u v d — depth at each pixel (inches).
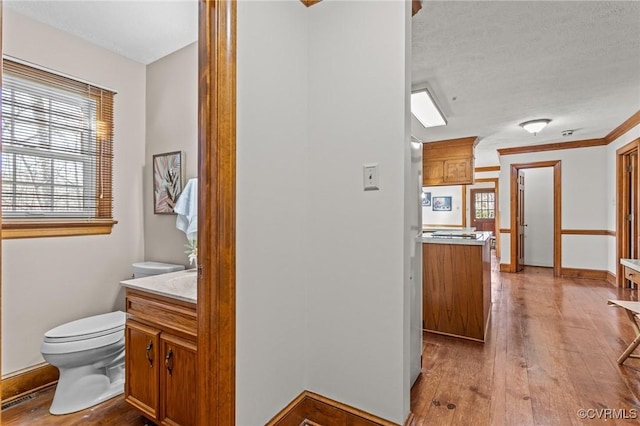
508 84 122.6
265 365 59.6
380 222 62.2
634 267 99.0
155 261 106.9
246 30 56.0
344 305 65.8
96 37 94.9
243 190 55.4
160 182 104.7
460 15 81.9
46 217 90.0
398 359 60.5
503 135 195.3
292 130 66.2
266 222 59.9
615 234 190.2
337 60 66.7
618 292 176.4
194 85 97.6
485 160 293.9
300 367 68.4
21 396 81.4
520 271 244.5
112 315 89.3
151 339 65.3
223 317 52.2
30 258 85.0
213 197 52.1
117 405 77.3
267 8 60.2
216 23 52.1
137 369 68.4
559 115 157.9
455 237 130.6
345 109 65.8
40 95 89.0
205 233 52.9
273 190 61.5
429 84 122.1
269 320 60.5
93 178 99.0
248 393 56.1
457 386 83.0
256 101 57.9
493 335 117.8
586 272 213.9
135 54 104.3
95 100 99.4
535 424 68.5
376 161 62.5
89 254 96.7
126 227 105.7
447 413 71.9
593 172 210.2
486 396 78.5
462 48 97.5
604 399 77.2
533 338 114.1
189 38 95.6
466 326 115.4
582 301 159.8
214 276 52.1
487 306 128.8
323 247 68.3
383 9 61.9
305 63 69.9
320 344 68.5
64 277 91.4
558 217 221.6
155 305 65.8
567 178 218.2
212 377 52.1
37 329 85.8
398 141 60.4
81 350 74.4
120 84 104.4
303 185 69.2
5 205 83.5
